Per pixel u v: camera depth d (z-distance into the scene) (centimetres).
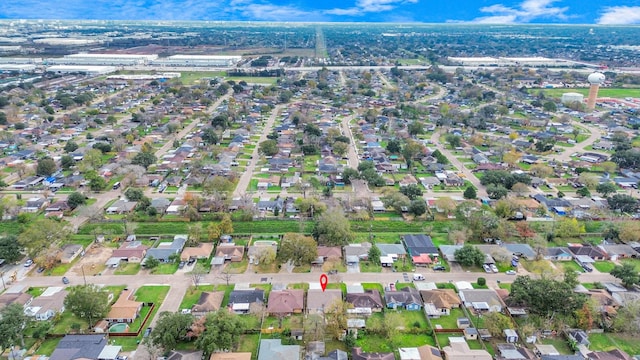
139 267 14675
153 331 10831
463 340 11275
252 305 12312
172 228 17388
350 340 11088
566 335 11381
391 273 14538
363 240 16688
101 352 10562
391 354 10600
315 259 14825
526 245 15825
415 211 18275
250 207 18438
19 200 19512
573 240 16825
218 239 16450
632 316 11488
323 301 12550
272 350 10619
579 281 13888
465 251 14775
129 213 18550
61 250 15062
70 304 11606
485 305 12575
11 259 14275
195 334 10938
